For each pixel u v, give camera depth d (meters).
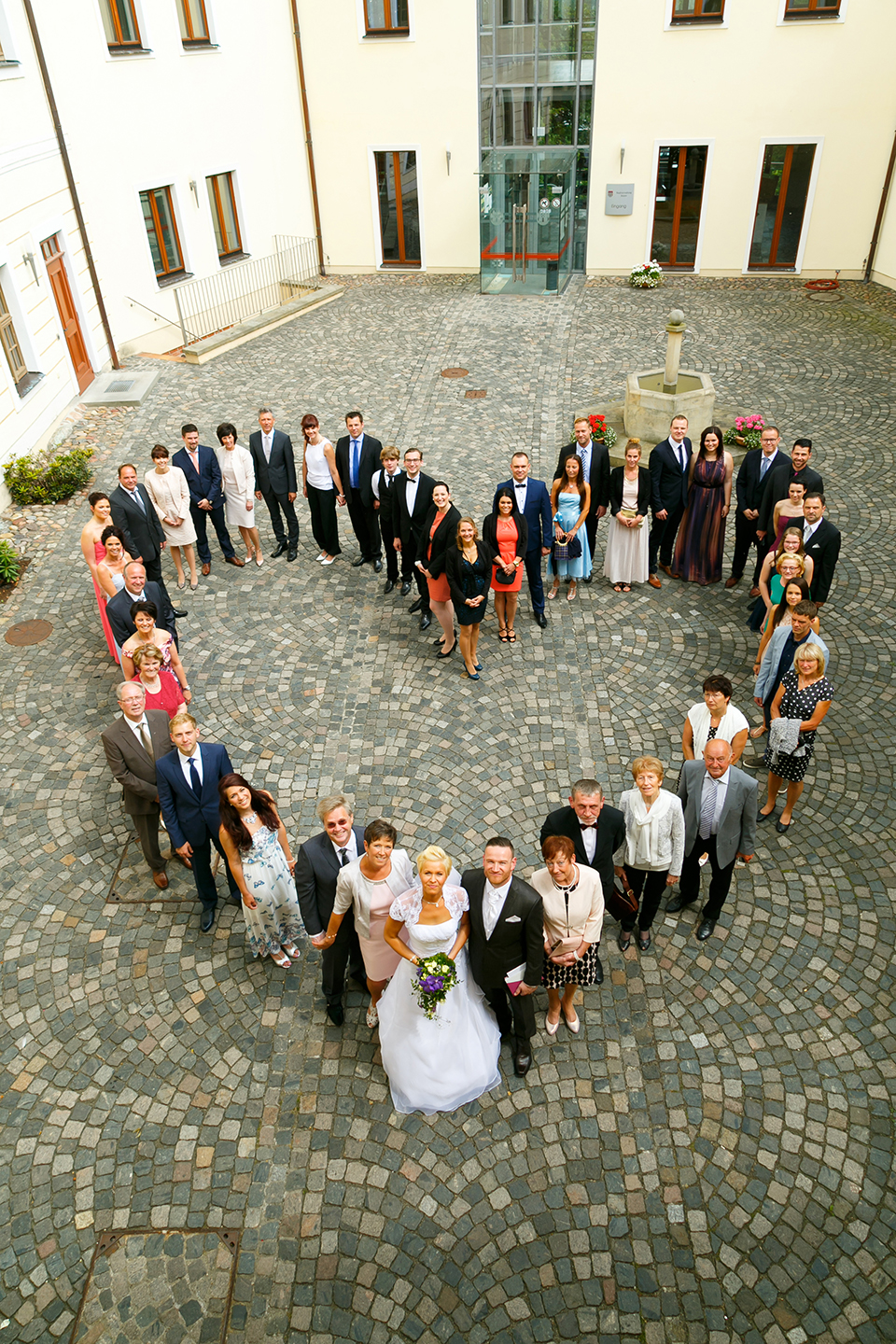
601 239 21.06
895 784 7.50
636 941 6.29
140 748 6.37
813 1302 4.47
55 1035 5.85
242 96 19.38
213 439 13.80
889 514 11.23
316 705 8.62
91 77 15.41
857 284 19.78
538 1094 5.40
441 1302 4.51
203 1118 5.35
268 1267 4.67
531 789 7.54
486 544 8.66
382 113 21.05
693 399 12.48
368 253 22.77
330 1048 5.70
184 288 18.61
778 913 6.48
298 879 5.23
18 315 13.28
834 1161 5.04
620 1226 4.79
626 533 9.87
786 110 18.73
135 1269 4.69
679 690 8.63
